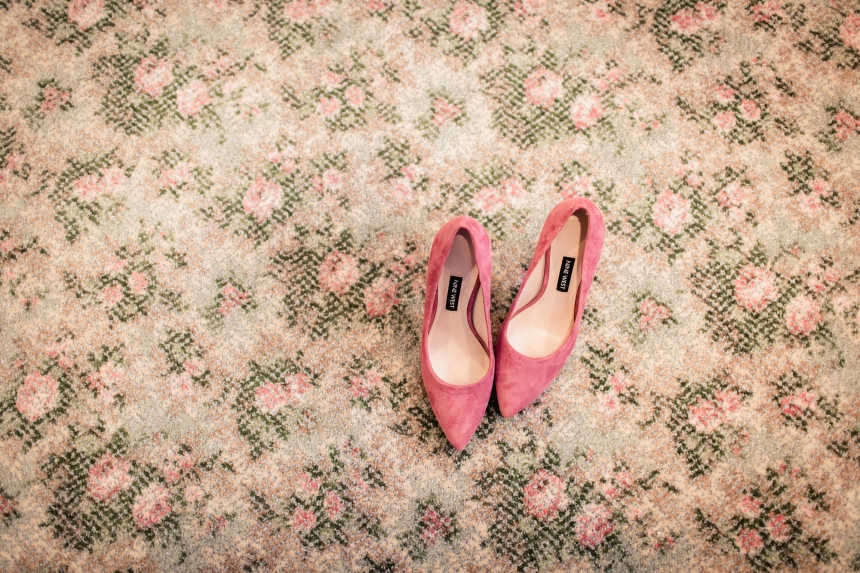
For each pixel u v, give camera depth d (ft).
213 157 3.30
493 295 3.23
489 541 3.07
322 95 3.34
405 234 3.26
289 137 3.32
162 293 3.22
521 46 3.37
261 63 3.36
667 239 3.24
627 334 3.19
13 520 3.09
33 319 3.22
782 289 3.20
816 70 3.34
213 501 3.10
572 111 3.33
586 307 3.20
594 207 2.88
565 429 3.14
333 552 3.07
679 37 3.37
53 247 3.26
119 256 3.25
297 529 3.08
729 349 3.17
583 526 3.07
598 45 3.37
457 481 3.11
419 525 3.08
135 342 3.20
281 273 3.23
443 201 3.28
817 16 3.37
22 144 3.32
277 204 3.27
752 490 3.08
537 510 3.09
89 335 3.20
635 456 3.11
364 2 3.39
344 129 3.32
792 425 3.11
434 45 3.38
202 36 3.38
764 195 3.26
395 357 3.19
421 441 3.13
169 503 3.10
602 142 3.30
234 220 3.26
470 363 3.08
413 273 3.24
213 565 3.07
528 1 3.38
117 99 3.34
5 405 3.16
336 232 3.26
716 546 3.05
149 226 3.26
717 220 3.25
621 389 3.16
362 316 3.21
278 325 3.20
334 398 3.16
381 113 3.34
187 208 3.27
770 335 3.17
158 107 3.34
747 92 3.33
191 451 3.13
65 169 3.30
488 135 3.32
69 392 3.17
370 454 3.12
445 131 3.32
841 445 3.09
